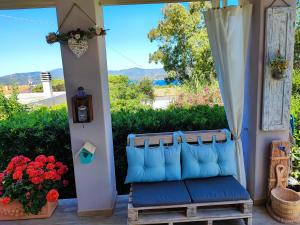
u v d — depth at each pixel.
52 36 2.05
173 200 2.01
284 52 2.22
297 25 3.30
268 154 2.44
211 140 2.46
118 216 2.45
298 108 3.01
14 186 2.32
